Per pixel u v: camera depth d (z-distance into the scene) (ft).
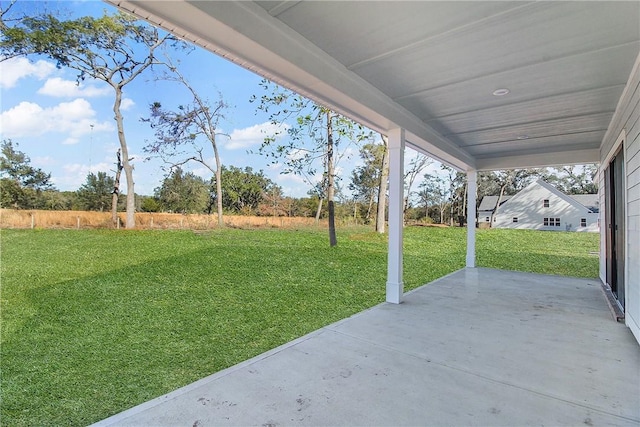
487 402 6.62
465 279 19.72
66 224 46.70
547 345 9.62
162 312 15.87
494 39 8.29
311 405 6.52
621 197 13.58
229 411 6.33
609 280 17.20
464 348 9.41
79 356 10.83
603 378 7.64
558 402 6.62
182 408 6.44
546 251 39.09
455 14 7.28
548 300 14.85
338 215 70.33
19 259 28.89
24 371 9.71
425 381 7.50
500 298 15.20
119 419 6.09
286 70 8.46
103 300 18.08
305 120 36.99
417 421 5.98
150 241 38.27
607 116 14.25
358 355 8.94
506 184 82.23
